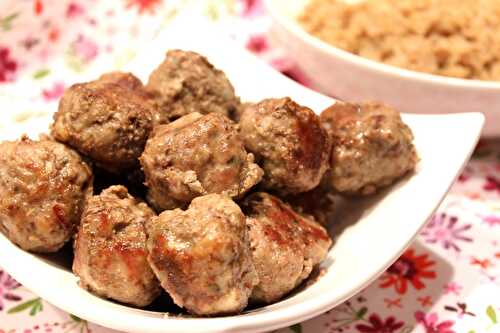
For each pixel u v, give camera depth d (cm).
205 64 33
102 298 27
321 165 30
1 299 32
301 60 43
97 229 27
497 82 39
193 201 26
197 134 28
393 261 28
